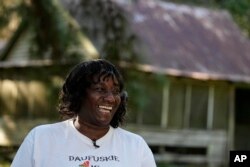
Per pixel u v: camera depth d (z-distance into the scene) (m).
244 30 28.58
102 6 12.12
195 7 22.59
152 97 18.02
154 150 18.23
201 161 18.95
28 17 11.84
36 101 17.78
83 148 3.34
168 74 17.64
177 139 18.55
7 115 18.52
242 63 20.12
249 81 19.22
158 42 18.88
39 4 11.80
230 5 26.41
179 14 21.47
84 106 3.37
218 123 19.25
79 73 3.36
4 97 18.61
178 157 18.56
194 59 18.98
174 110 18.48
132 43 11.90
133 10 19.84
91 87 3.33
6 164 13.87
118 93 3.40
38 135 3.37
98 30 12.12
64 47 11.96
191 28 20.95
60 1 13.19
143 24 19.41
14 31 18.66
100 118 3.33
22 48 18.78
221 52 20.22
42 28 11.91
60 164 3.29
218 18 22.55
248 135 21.91
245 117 21.91
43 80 12.73
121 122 3.53
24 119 18.03
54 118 14.88
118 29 11.92
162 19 20.50
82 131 3.36
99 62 3.38
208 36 20.97
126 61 11.74
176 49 19.06
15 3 11.79
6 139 18.39
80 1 12.38
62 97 3.48
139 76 12.01
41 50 12.05
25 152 3.35
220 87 19.25
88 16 12.33
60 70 12.23
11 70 18.34
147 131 17.98
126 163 3.39
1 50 20.92
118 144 3.42
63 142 3.34
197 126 18.92
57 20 11.95
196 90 18.84
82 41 13.23
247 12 27.75
